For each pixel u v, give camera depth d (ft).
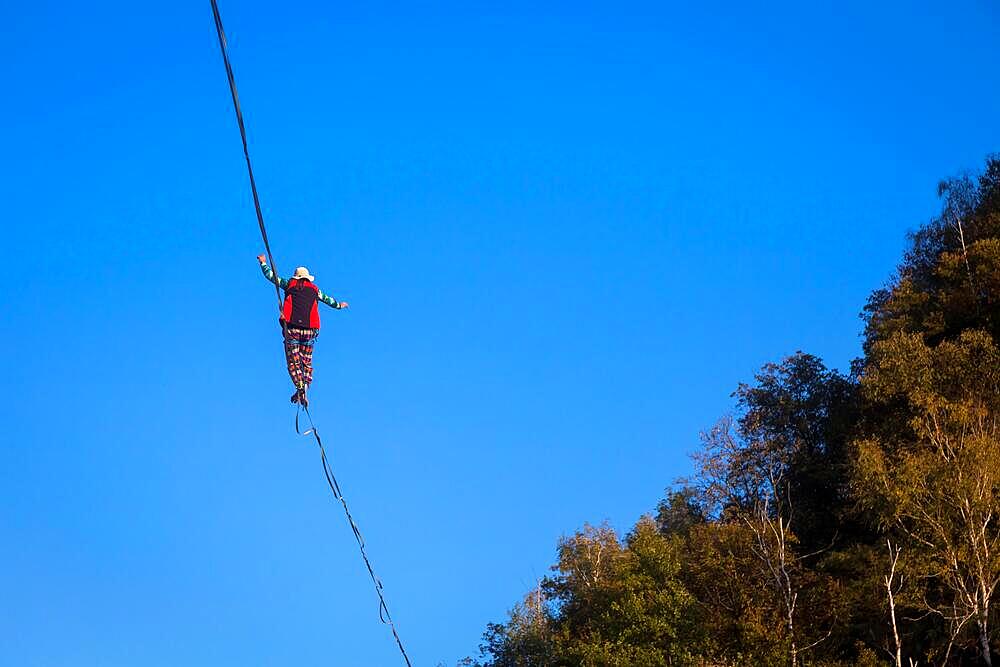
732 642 144.05
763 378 193.98
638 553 157.89
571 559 171.42
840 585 145.79
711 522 165.37
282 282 80.43
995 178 208.74
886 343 163.63
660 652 140.56
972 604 126.11
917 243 204.85
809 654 137.49
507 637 165.68
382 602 100.42
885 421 165.27
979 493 130.93
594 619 156.87
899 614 138.72
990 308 175.52
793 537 153.89
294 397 79.41
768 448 177.47
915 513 134.00
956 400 150.10
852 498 160.76
